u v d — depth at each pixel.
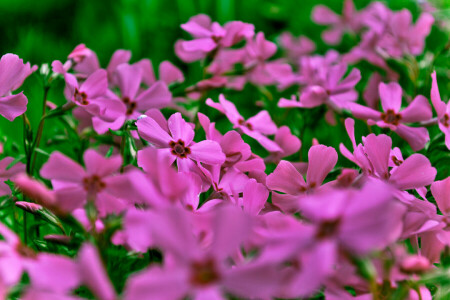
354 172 0.22
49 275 0.18
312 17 0.50
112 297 0.17
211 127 0.23
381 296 0.20
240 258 0.19
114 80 0.27
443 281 0.19
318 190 0.22
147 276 0.17
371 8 0.46
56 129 0.29
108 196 0.20
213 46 0.27
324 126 0.34
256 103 0.33
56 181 0.20
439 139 0.25
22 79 0.23
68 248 0.21
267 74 0.35
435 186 0.22
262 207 0.22
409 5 0.53
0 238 0.25
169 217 0.17
